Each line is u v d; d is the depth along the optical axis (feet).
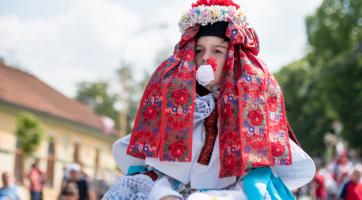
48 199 108.78
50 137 120.98
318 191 83.35
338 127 151.84
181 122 11.92
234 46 12.31
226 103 11.98
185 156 11.80
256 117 11.77
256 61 12.25
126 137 13.01
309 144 197.26
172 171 12.03
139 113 12.35
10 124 106.11
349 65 159.63
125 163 13.05
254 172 11.75
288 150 11.89
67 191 50.52
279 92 12.26
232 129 11.81
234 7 12.42
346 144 168.25
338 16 175.63
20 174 105.29
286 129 12.08
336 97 161.89
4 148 103.45
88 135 139.33
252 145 11.64
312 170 12.17
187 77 12.09
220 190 11.66
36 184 75.36
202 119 12.32
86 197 68.08
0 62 131.03
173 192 11.55
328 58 177.88
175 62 12.26
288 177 12.37
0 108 103.76
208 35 12.32
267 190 11.59
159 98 12.18
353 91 160.15
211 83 12.25
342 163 84.43
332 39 175.73
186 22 12.48
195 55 12.46
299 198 102.94
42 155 117.29
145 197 12.14
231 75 12.08
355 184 58.23
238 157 11.60
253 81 11.93
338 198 59.16
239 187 11.69
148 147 12.08
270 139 11.80
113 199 12.32
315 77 193.16
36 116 115.65
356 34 172.65
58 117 123.03
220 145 11.92
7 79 125.18
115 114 284.41
